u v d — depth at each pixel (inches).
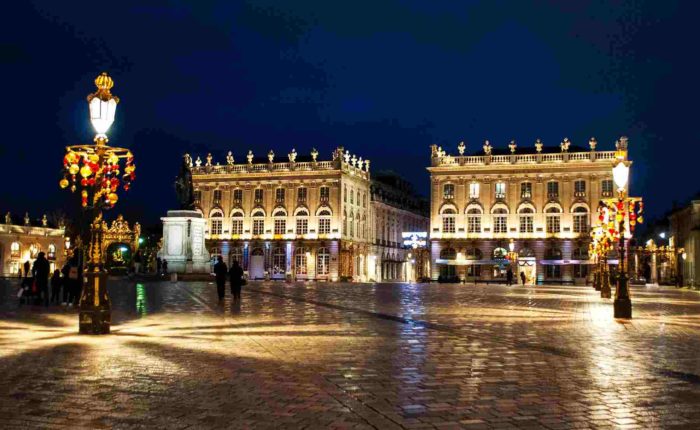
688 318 970.7
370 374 455.2
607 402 375.9
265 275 4128.9
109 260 2972.4
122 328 730.2
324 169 4106.8
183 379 431.5
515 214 3764.8
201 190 4293.8
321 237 4074.8
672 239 3759.8
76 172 725.9
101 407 356.5
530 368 484.7
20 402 366.6
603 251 1808.6
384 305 1184.8
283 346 588.4
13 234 4355.3
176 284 1984.5
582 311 1091.3
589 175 3686.0
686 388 416.8
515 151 3929.6
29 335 654.5
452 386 417.4
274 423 327.3
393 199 5142.7
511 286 2881.4
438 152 3897.6
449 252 3831.2
